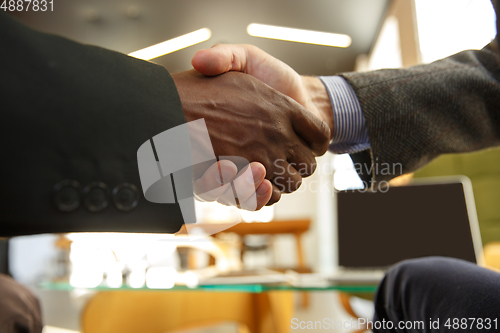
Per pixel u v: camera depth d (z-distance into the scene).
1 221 0.16
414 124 0.38
